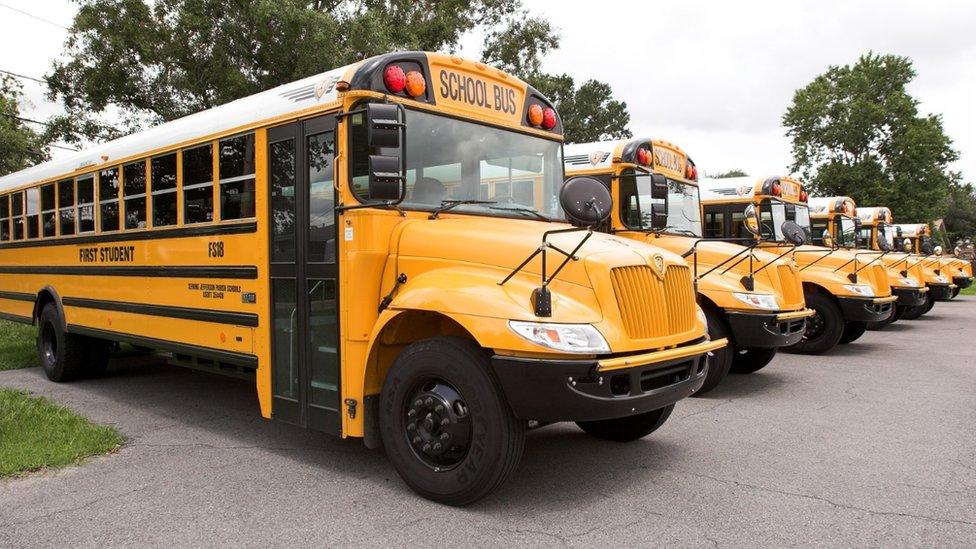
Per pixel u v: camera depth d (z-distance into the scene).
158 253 6.26
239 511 3.99
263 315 5.03
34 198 8.75
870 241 17.81
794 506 3.95
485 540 3.53
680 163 8.93
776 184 11.30
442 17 18.25
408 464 4.11
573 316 3.73
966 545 3.41
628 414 3.78
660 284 4.16
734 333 7.06
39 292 8.45
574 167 8.28
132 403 7.01
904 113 39.03
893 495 4.11
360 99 4.32
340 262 4.38
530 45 20.64
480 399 3.76
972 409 6.38
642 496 4.14
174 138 6.04
